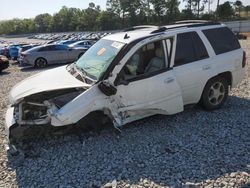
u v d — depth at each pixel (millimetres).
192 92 6504
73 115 5227
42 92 5359
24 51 21438
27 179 4711
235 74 7051
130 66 5684
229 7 98000
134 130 6105
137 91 5707
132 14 112312
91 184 4457
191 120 6469
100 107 5449
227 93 7066
